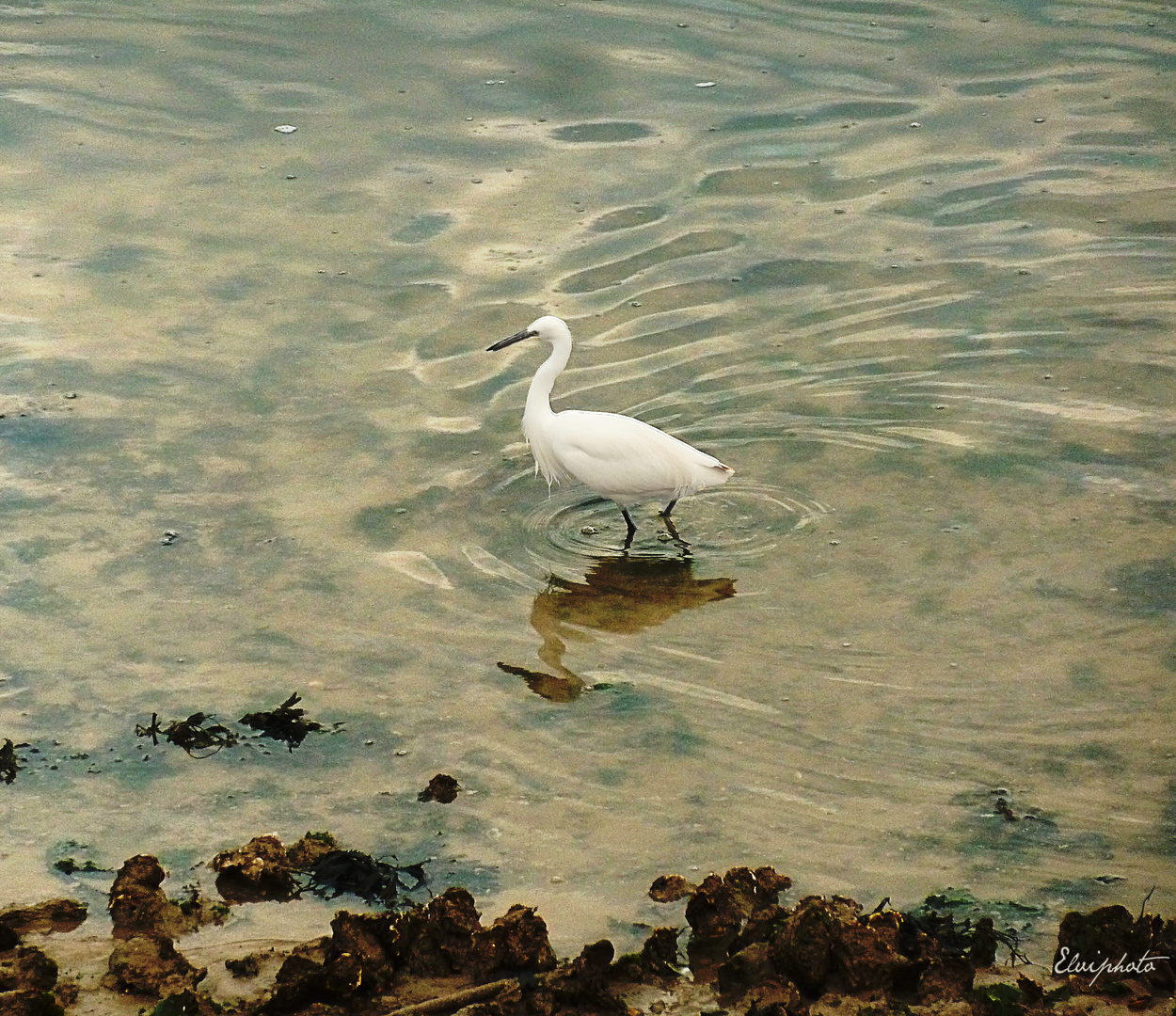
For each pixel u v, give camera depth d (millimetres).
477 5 27266
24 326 17812
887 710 11758
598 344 17656
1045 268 19109
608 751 11336
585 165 21766
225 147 22219
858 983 8859
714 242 19828
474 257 19469
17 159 21797
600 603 13320
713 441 15953
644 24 26547
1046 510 14578
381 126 22844
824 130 22734
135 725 11594
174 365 17156
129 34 26031
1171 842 10227
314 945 9133
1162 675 12078
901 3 27391
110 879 9969
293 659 12445
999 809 10609
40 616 12938
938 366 17234
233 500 14766
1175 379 16812
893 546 14102
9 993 8414
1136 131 22469
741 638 12781
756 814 10602
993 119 23000
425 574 13703
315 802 10773
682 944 9336
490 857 10164
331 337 17750
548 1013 8555
